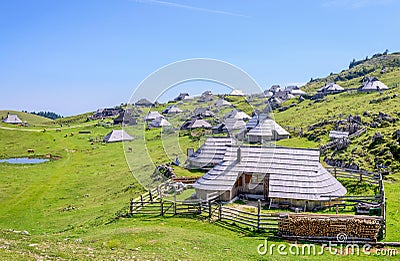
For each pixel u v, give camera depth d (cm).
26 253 1395
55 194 3969
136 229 2192
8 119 12256
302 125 6969
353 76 18950
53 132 9525
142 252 1648
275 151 3016
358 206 2564
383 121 5281
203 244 1900
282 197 2705
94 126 10550
